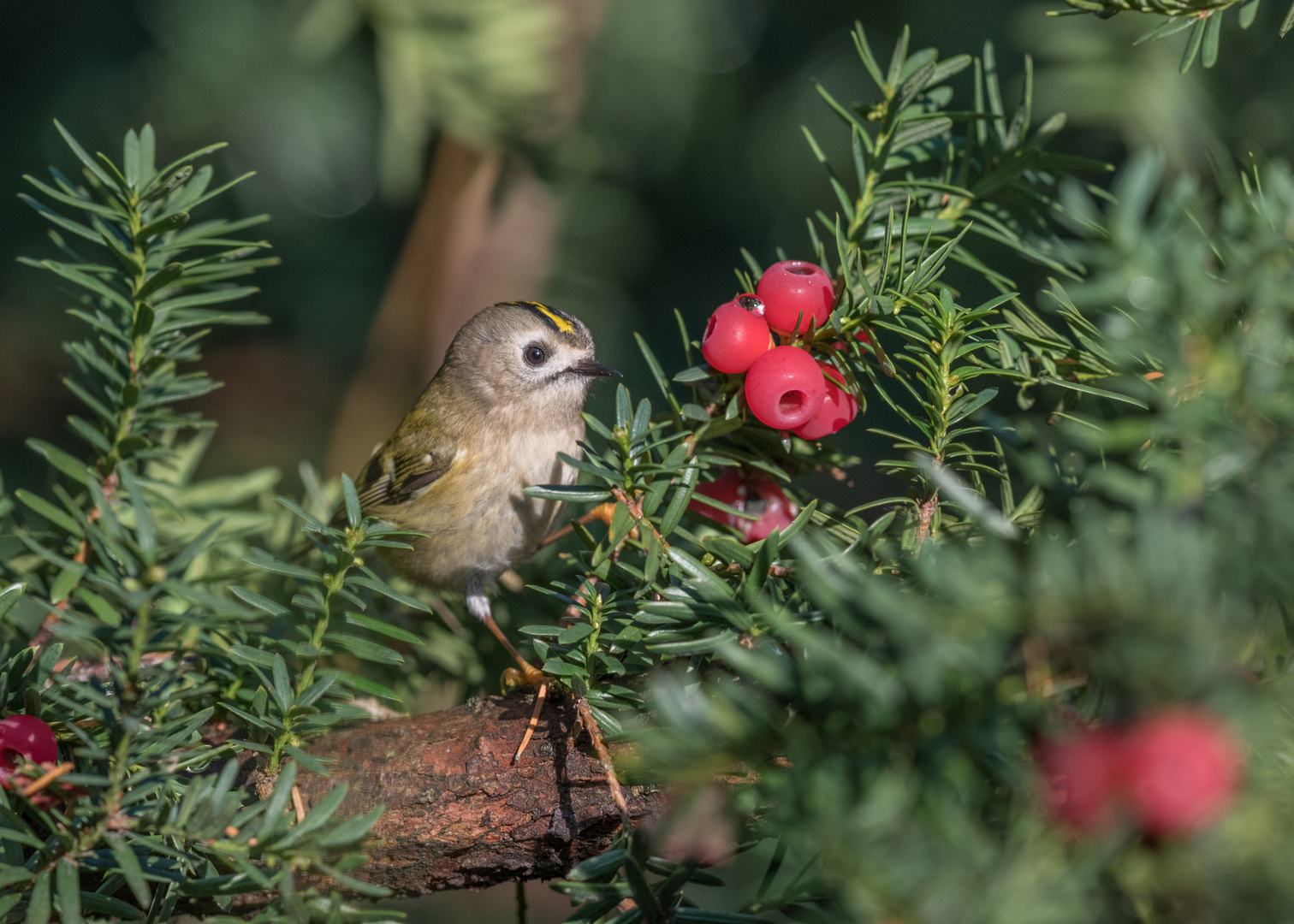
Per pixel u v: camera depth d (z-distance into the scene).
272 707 3.33
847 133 8.57
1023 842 1.91
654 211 9.30
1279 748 1.89
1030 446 3.29
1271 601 2.12
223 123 8.89
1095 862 1.79
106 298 4.06
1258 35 6.30
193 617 2.65
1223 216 2.39
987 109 7.61
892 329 3.41
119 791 2.68
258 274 10.00
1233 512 1.98
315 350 10.72
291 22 8.25
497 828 3.78
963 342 3.44
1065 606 1.87
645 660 3.48
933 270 3.64
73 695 3.34
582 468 3.44
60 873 2.66
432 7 6.54
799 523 3.25
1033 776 2.01
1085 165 4.12
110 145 8.82
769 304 3.86
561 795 3.74
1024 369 3.81
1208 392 2.14
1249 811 1.80
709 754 2.20
